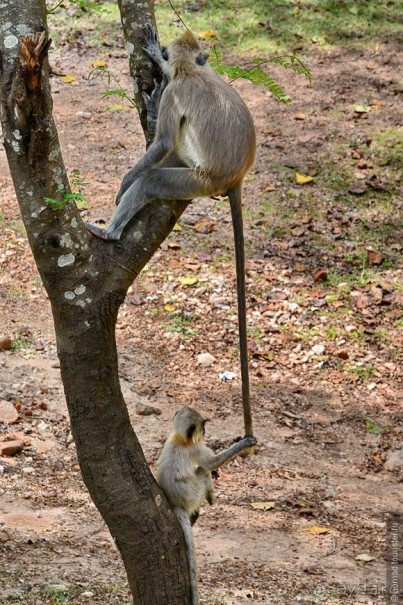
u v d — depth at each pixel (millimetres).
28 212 5711
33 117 5422
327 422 11477
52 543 8484
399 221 15102
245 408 6797
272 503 9836
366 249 14469
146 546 6250
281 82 18281
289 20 20062
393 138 16797
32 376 11453
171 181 6438
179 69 6633
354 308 13383
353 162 16188
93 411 6043
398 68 18906
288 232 14742
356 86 18250
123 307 13055
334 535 9336
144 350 12352
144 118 6766
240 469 10469
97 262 5969
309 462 10758
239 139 6617
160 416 11125
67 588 7586
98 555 8398
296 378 12172
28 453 10102
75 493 9516
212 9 20078
